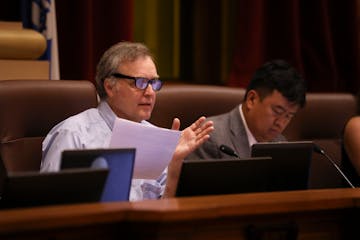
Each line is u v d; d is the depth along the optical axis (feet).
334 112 27.32
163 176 19.47
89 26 27.32
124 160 14.08
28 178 12.29
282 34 33.35
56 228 11.76
